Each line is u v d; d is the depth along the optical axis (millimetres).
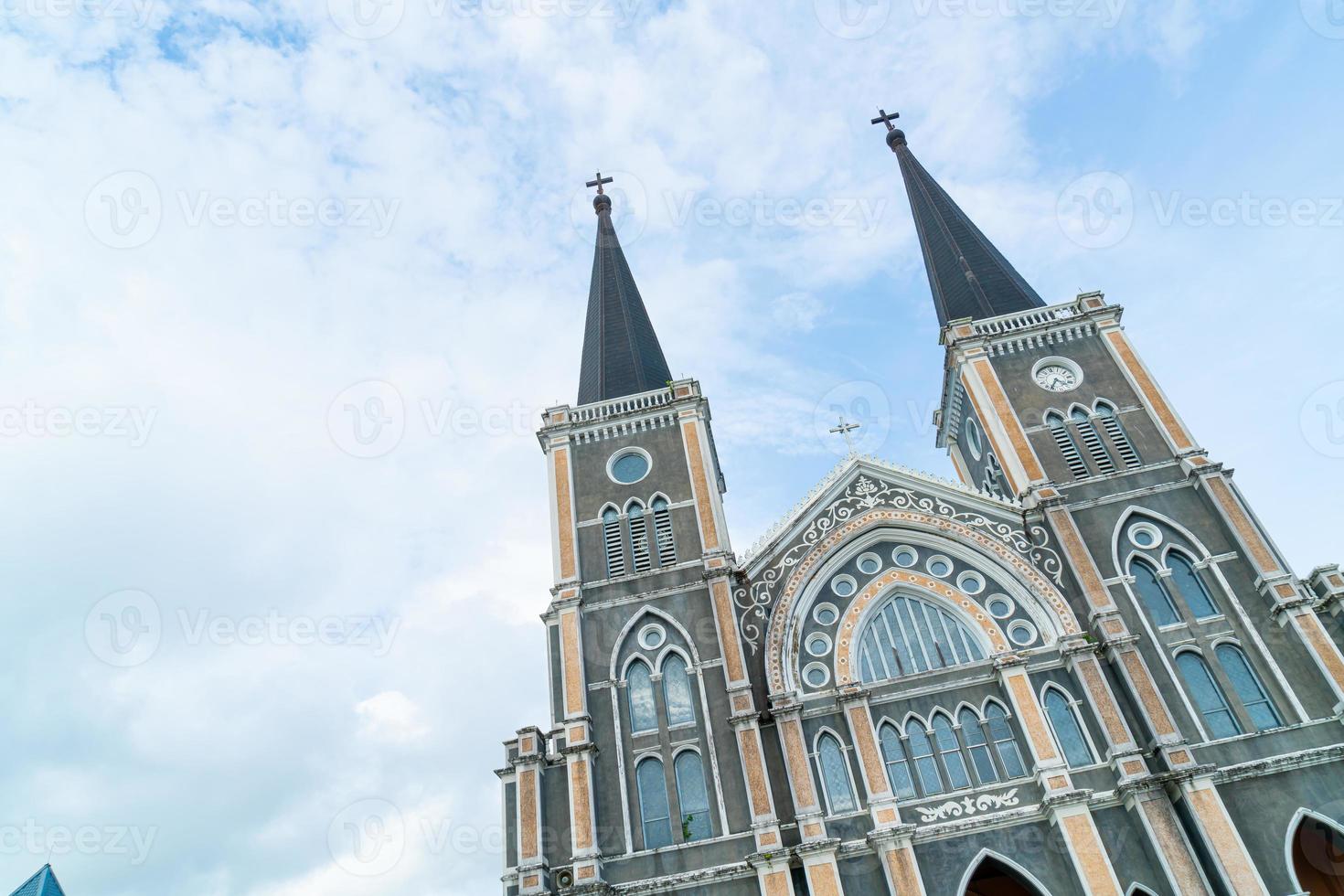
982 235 51531
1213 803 28906
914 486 39344
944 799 31344
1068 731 32406
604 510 41500
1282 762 29797
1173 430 38812
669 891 30875
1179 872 28031
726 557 37938
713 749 33750
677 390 45250
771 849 30438
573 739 34125
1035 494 37219
